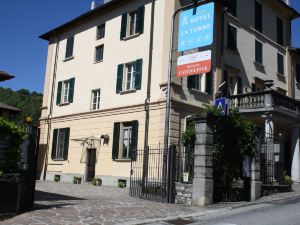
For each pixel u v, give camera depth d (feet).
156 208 38.86
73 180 75.00
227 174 43.96
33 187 36.24
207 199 40.73
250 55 79.61
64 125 81.71
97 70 76.54
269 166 53.06
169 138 58.85
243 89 75.77
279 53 90.33
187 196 42.22
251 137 46.14
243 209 38.91
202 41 48.73
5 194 30.55
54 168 81.82
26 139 34.71
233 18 75.82
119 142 67.67
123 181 65.41
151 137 61.72
